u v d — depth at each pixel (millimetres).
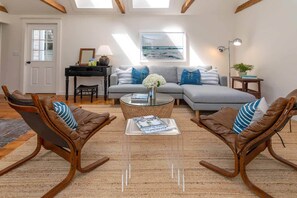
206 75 4426
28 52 5250
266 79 3910
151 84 2787
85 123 1777
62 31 5148
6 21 5023
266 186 1504
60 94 5270
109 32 5148
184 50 5164
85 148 2141
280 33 3490
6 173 1638
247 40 4566
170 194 1407
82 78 5285
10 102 1416
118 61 5215
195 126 2879
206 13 5098
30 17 5102
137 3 5000
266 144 1821
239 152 1479
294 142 2295
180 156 1967
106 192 1425
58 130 1379
